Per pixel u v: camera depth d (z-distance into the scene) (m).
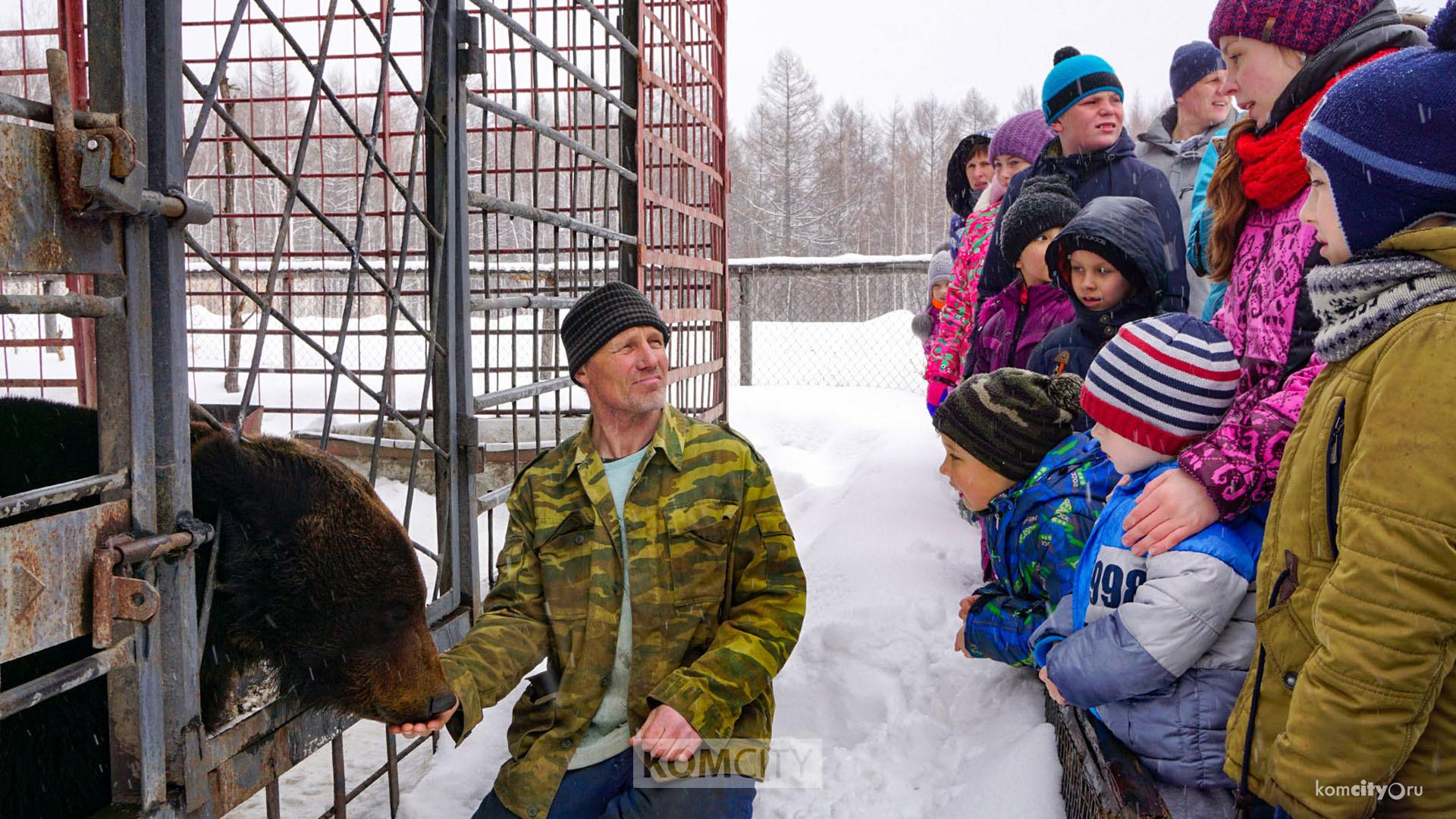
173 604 2.04
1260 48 2.38
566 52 4.81
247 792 2.34
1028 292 3.83
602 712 2.43
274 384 8.78
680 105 5.65
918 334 6.77
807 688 3.31
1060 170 3.90
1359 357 1.60
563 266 6.41
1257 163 2.33
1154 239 3.08
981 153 5.71
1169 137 5.01
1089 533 2.54
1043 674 2.26
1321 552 1.66
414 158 3.01
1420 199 1.59
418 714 2.32
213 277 7.48
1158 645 2.00
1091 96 3.74
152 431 1.99
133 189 1.83
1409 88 1.58
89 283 4.53
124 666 1.93
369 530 2.41
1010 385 2.73
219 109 2.16
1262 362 2.36
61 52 1.73
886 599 3.65
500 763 3.20
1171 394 2.18
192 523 2.08
